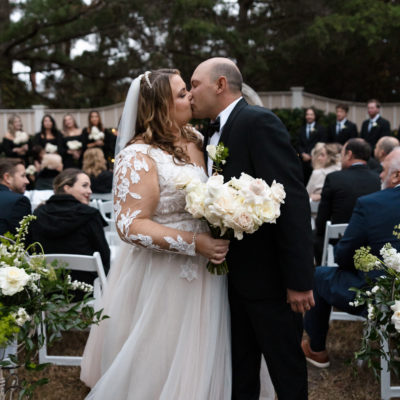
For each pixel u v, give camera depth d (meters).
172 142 2.26
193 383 2.19
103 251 3.21
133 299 2.33
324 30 10.82
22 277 1.87
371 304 2.16
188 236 2.08
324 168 4.95
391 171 2.75
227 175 2.19
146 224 2.10
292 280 2.10
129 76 13.12
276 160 2.09
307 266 2.09
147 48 12.69
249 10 13.30
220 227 1.98
